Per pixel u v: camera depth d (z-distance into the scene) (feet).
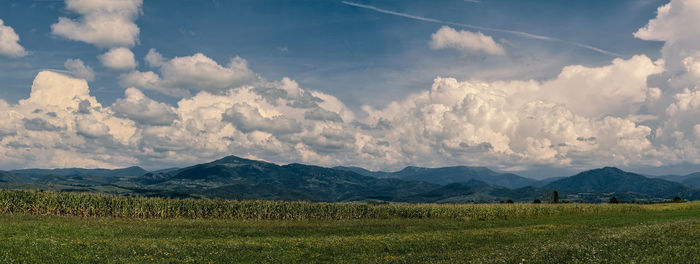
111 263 80.02
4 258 78.48
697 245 82.38
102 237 115.44
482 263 75.51
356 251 99.76
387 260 86.33
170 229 139.85
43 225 131.13
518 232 136.15
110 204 200.54
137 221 174.50
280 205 226.79
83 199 197.36
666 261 68.44
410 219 223.92
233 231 140.67
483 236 124.36
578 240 101.19
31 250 85.61
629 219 202.90
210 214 214.28
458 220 217.77
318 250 100.17
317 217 228.22
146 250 92.32
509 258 77.71
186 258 87.51
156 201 206.18
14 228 118.21
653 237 95.20
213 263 84.99
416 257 88.79
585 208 271.08
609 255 75.87
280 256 92.27
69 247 90.89
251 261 87.51
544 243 101.50
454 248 104.12
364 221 202.49
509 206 256.52
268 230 147.23
